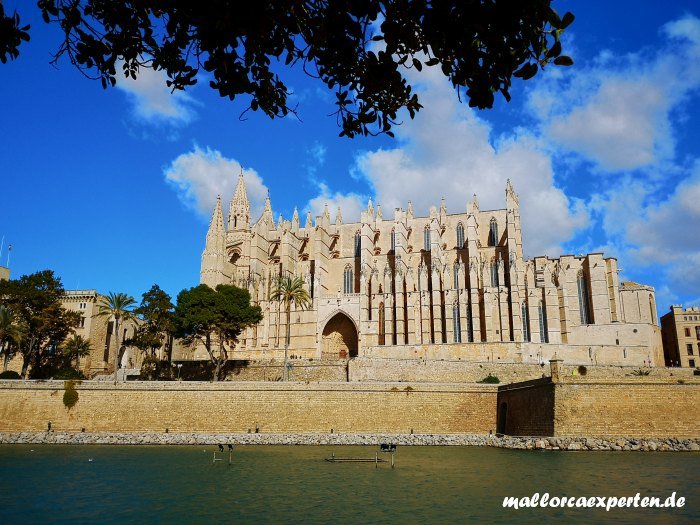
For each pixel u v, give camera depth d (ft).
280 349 368.27
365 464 161.27
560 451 182.39
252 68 44.16
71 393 234.38
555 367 196.34
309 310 373.81
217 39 38.68
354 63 41.83
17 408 234.58
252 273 407.64
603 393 192.34
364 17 38.58
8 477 141.69
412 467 154.71
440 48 38.93
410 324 362.74
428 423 229.45
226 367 311.47
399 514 101.35
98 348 355.15
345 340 381.19
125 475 144.15
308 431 227.81
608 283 376.68
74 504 111.45
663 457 163.84
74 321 314.35
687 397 189.67
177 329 301.22
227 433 226.17
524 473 140.87
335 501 112.37
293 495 118.42
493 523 94.94
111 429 230.27
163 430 229.45
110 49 43.39
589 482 126.41
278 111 45.42
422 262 392.27
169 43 42.73
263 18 37.86
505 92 38.04
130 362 391.65
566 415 191.42
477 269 369.30
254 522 96.68
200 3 37.42
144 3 41.68
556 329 346.13
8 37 38.99
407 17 38.06
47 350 329.11
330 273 419.74
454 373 294.25
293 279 367.25
